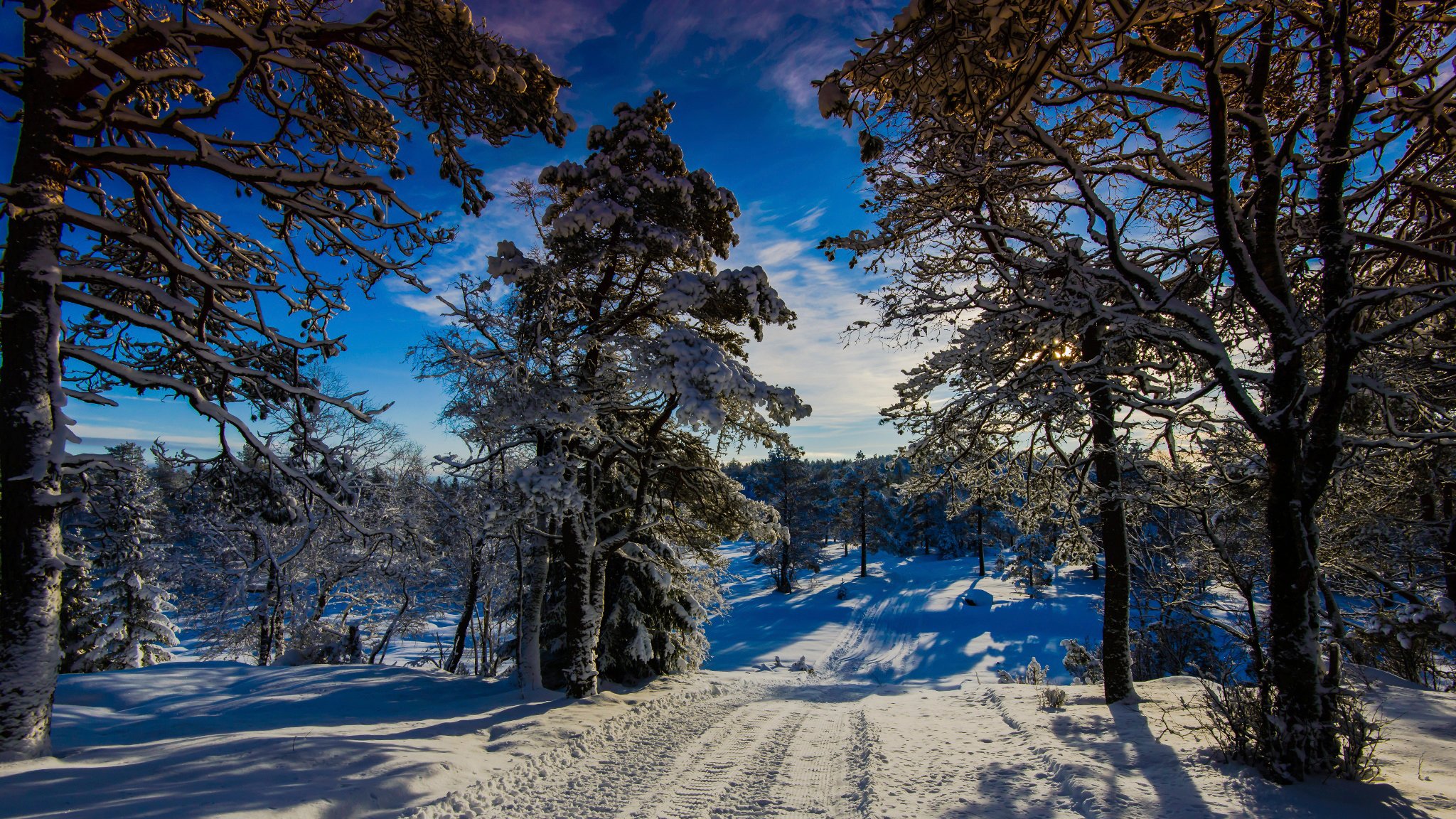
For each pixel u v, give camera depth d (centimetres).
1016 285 829
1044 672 1841
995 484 1240
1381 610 1263
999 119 296
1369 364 745
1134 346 939
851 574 6900
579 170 1255
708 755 874
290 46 685
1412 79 452
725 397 1208
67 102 775
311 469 998
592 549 1360
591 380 1212
